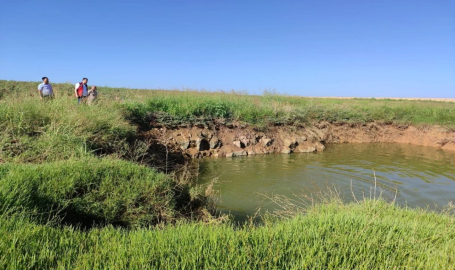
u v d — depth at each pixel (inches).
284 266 112.9
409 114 794.2
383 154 581.0
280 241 130.5
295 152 584.7
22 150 279.9
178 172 404.5
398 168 461.4
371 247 128.6
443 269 113.4
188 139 517.3
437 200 317.4
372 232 143.9
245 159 511.2
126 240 131.8
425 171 446.3
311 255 117.8
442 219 195.2
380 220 167.0
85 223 182.4
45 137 299.9
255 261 113.8
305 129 652.1
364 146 671.1
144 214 202.7
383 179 394.3
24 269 99.3
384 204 223.3
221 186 351.9
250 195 319.0
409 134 744.3
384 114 781.9
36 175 189.0
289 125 637.3
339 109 762.8
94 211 186.7
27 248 111.4
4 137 287.0
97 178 209.9
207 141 536.7
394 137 747.4
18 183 168.9
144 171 241.9
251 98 748.0
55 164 218.5
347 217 165.9
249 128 591.8
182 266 107.5
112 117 402.3
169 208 218.2
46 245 116.2
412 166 479.2
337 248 126.8
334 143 692.7
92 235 136.8
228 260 112.3
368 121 766.5
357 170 442.3
